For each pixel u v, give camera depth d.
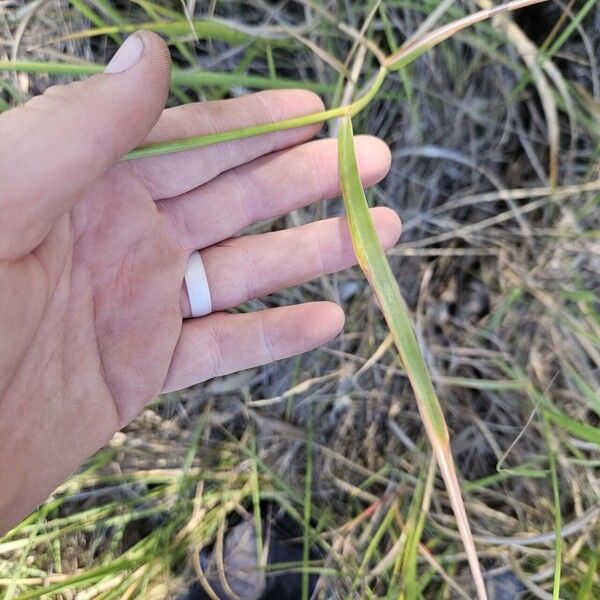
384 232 0.23
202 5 0.25
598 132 0.26
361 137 0.23
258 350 0.23
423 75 0.26
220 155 0.22
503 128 0.28
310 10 0.25
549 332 0.28
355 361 0.29
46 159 0.16
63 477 0.21
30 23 0.25
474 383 0.27
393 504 0.27
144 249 0.21
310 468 0.28
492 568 0.27
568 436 0.28
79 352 0.20
